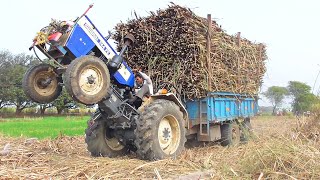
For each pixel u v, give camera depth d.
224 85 9.64
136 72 7.93
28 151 7.49
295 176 4.73
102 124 7.70
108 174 5.38
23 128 20.08
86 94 6.10
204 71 8.75
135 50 9.43
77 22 6.41
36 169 5.84
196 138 9.36
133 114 7.27
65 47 6.27
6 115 44.47
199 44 8.60
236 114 10.61
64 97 44.97
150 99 7.37
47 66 6.87
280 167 4.99
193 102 9.10
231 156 6.91
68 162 6.32
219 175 5.15
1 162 6.51
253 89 11.80
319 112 8.95
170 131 7.33
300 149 5.39
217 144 9.95
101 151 7.64
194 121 9.04
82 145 10.19
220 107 9.53
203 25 8.80
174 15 8.84
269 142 5.59
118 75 7.15
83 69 6.08
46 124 24.48
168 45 8.93
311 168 4.87
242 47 10.65
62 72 6.52
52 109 50.16
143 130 6.71
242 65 10.69
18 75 47.50
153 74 9.16
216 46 9.22
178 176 5.30
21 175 5.40
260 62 12.05
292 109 12.86
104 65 6.38
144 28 9.25
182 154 7.39
